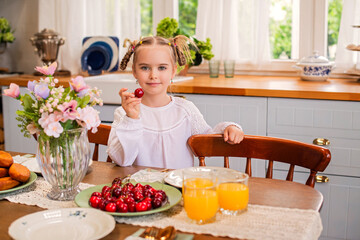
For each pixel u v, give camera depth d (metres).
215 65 2.76
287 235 0.88
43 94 1.04
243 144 1.48
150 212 0.96
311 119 2.19
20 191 1.17
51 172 1.10
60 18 3.10
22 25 3.33
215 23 2.88
